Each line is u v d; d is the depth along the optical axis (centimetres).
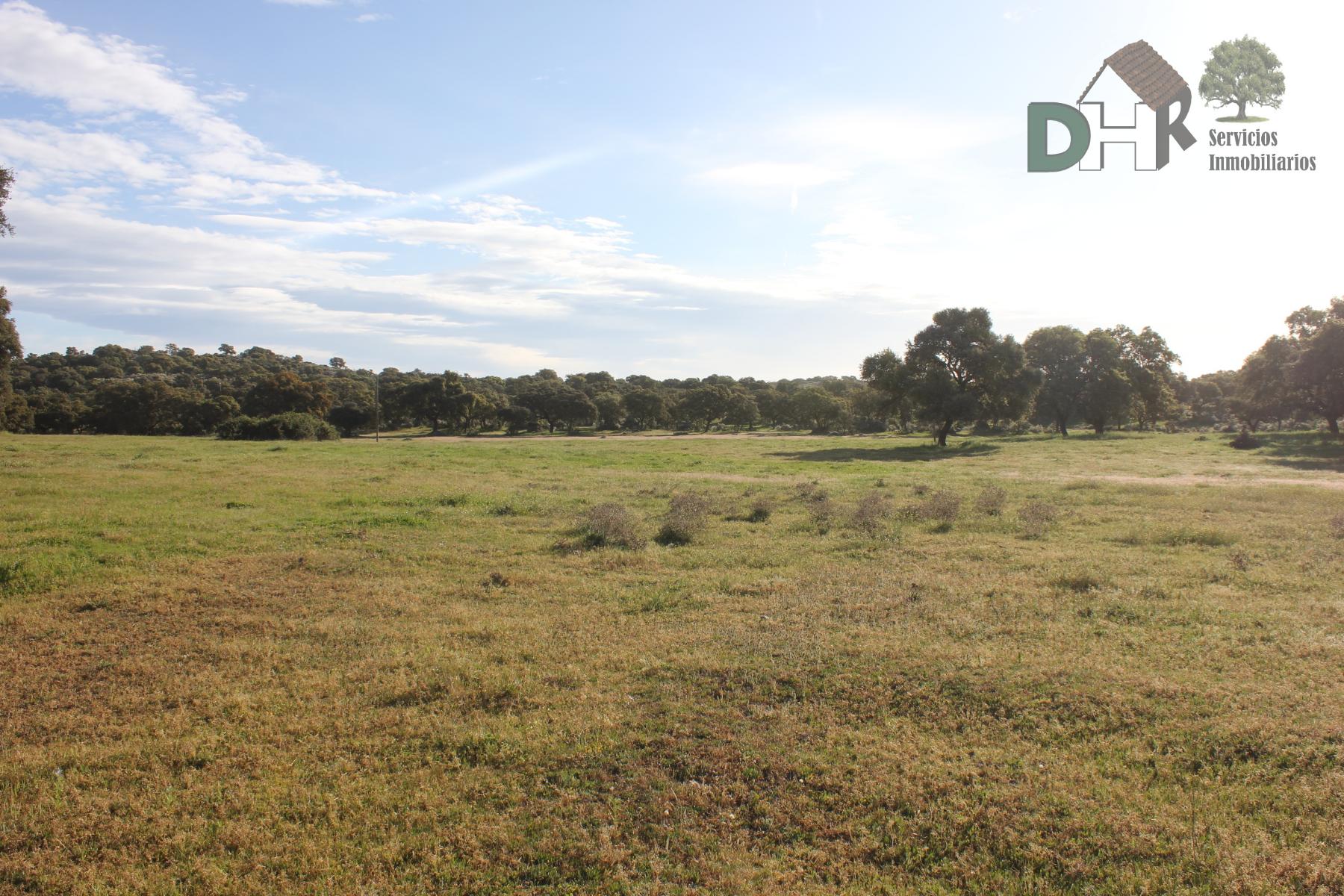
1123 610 971
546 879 464
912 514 1816
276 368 12862
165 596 1067
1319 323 4716
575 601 1057
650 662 799
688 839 502
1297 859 468
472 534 1571
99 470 2517
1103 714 665
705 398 9856
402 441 6719
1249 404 5225
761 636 875
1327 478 2747
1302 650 812
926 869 473
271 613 1000
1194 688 711
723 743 622
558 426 10256
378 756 610
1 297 3634
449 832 509
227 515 1734
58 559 1243
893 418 9194
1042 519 1650
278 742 633
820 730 643
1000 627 898
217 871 469
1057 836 498
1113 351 6375
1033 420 8725
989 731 641
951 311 5281
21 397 5959
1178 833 496
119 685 755
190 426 7256
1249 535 1516
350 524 1666
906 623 924
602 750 611
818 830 512
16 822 520
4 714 689
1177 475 2917
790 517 1833
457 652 842
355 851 489
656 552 1404
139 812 533
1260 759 588
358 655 838
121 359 11244
